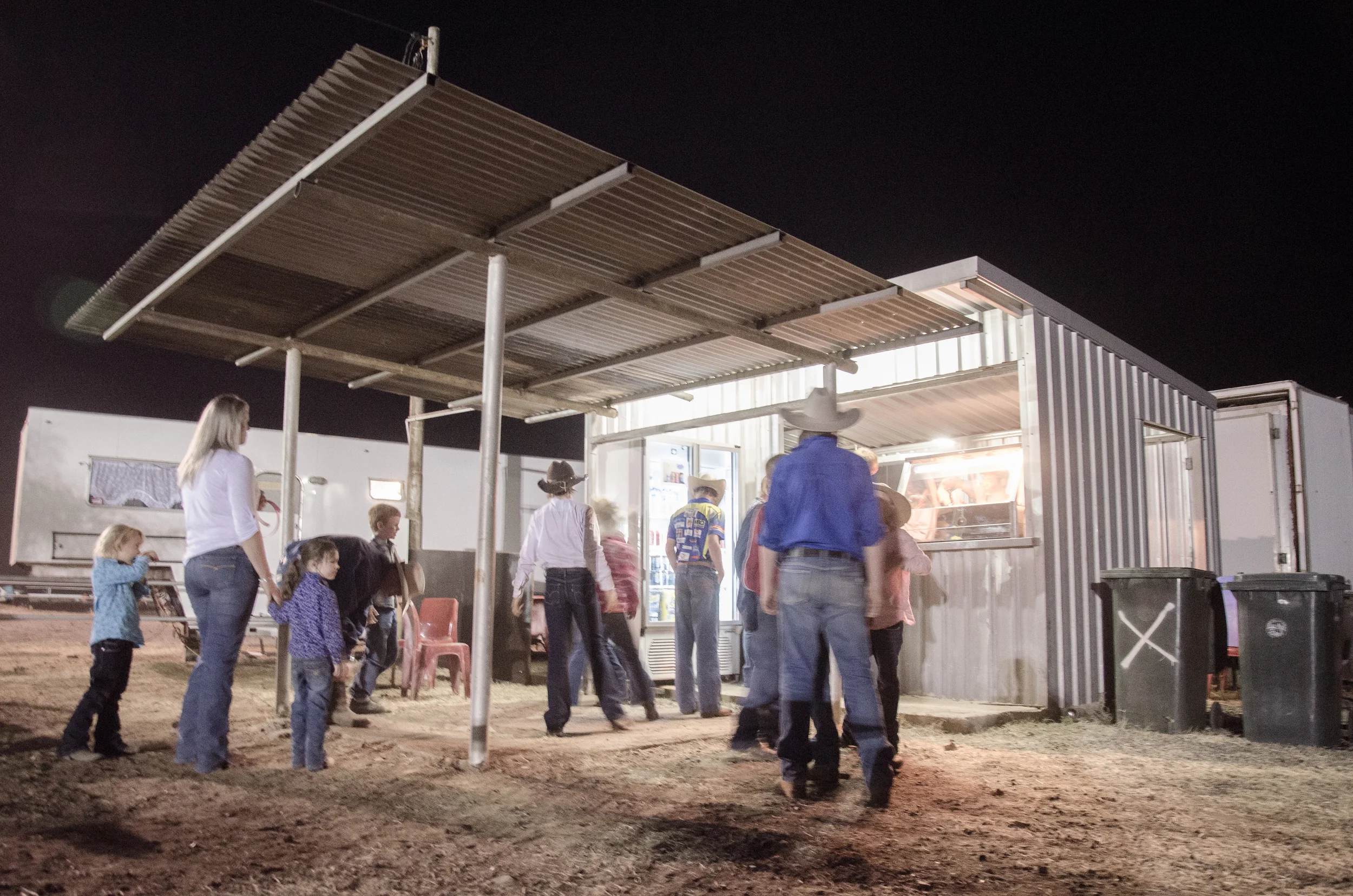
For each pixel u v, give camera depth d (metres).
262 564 4.67
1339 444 12.37
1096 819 4.07
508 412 9.94
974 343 8.21
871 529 4.07
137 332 6.94
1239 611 6.72
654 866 3.28
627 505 9.40
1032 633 7.50
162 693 7.54
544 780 4.47
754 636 5.26
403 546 14.94
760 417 9.34
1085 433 8.38
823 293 6.34
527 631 9.52
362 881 3.15
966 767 5.22
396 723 6.29
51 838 3.53
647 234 5.43
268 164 4.66
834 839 3.60
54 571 14.20
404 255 5.70
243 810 3.96
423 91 3.89
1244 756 5.86
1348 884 3.21
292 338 7.19
